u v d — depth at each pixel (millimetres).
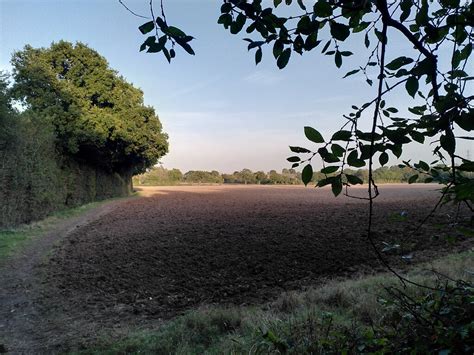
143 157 25969
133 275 7441
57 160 17828
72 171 19484
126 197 26719
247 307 5301
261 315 4273
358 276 6445
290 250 8461
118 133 20984
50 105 18453
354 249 8156
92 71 21141
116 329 4926
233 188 39406
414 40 1024
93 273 7691
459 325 1456
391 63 1040
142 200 23641
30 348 4508
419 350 1500
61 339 4715
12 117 11961
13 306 6078
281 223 11875
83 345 4426
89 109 20438
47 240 11055
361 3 1039
